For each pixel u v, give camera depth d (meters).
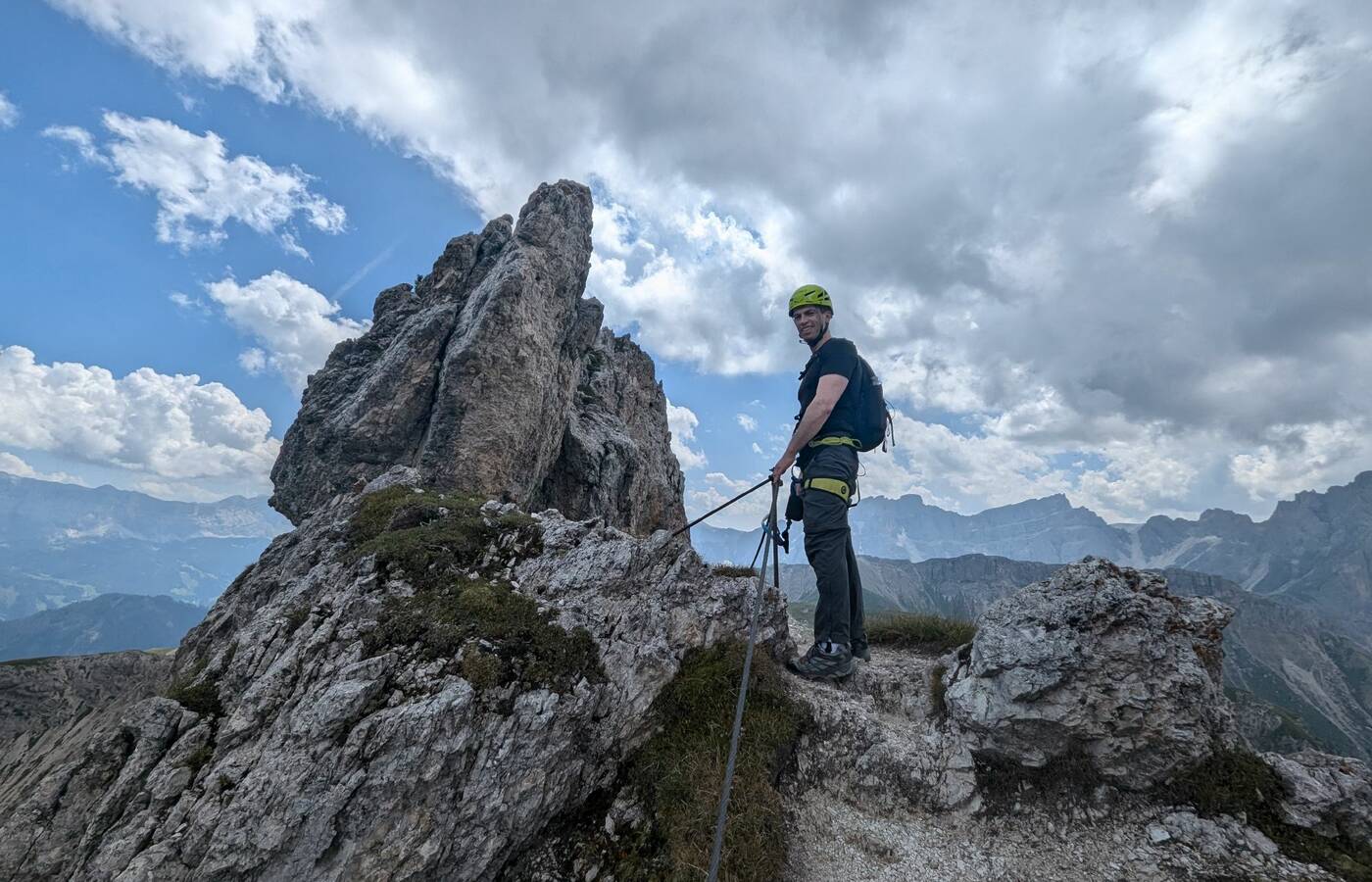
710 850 1.83
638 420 22.02
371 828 1.85
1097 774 2.10
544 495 15.55
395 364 13.32
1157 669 2.11
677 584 2.85
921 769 2.19
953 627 3.40
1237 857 1.81
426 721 1.98
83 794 2.10
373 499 3.91
